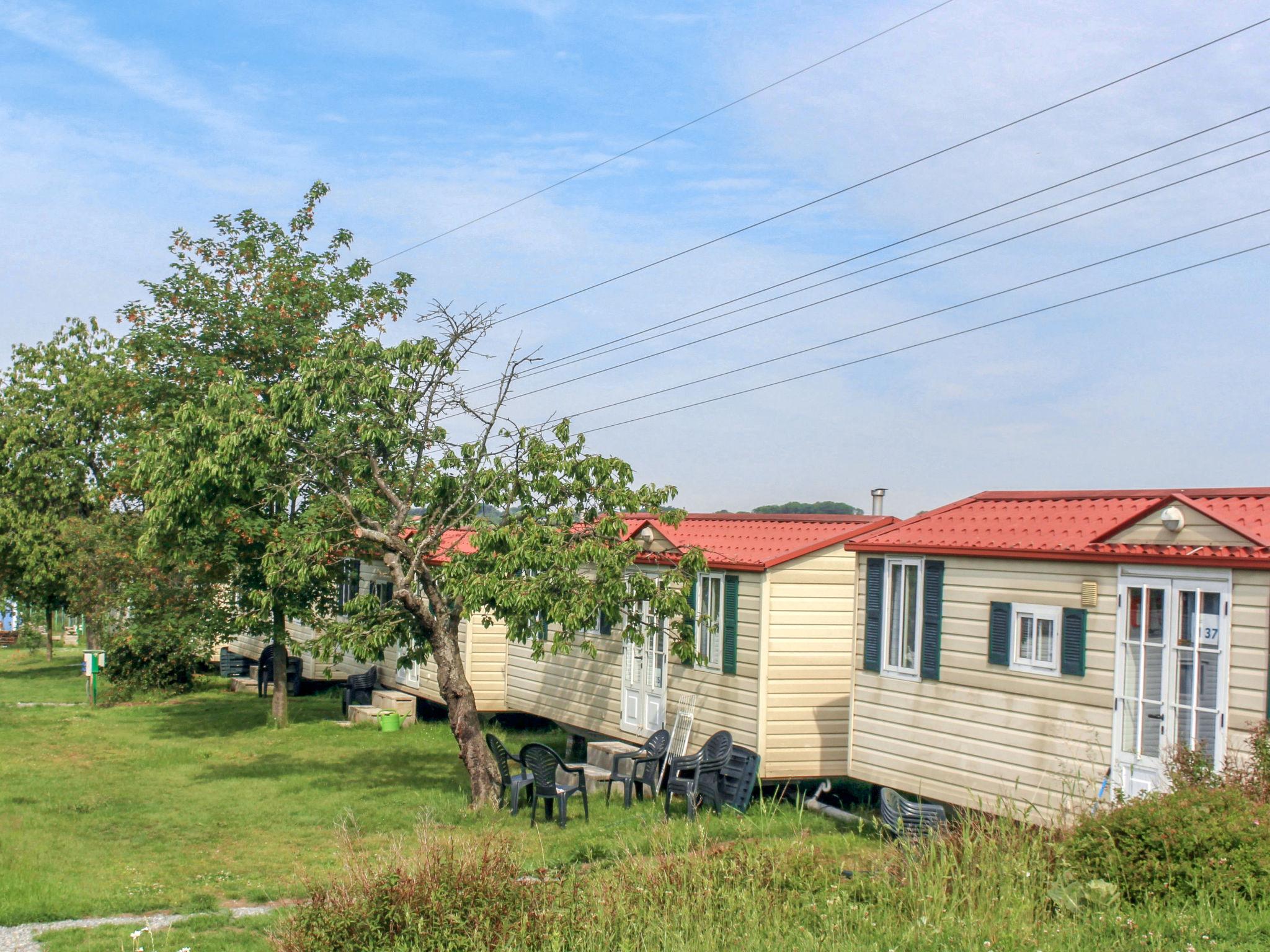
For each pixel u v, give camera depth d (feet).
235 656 106.01
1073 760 36.83
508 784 49.42
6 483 111.96
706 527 58.34
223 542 72.28
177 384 71.97
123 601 92.12
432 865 26.68
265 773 59.36
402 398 50.01
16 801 51.39
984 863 26.43
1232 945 21.84
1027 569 39.01
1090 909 24.31
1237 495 35.63
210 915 33.60
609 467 49.85
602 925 25.08
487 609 51.60
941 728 41.83
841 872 29.32
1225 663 32.37
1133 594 35.60
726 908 26.07
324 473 53.26
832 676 49.65
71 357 116.88
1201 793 27.30
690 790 45.03
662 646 55.83
